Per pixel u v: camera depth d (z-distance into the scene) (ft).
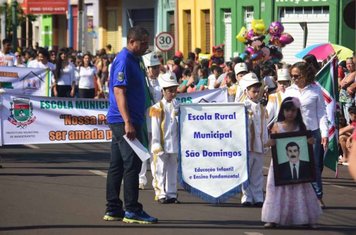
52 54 143.13
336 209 64.54
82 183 73.77
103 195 67.51
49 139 89.30
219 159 64.28
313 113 63.93
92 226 55.21
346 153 90.63
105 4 232.32
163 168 65.77
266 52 113.91
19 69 110.73
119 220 57.41
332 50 105.81
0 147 102.99
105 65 151.84
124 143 56.13
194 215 60.49
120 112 55.52
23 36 296.92
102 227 54.90
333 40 149.79
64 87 128.26
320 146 64.13
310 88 63.98
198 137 64.18
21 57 151.43
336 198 70.03
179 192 71.77
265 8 162.40
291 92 64.23
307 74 63.82
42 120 88.99
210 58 132.98
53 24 279.49
